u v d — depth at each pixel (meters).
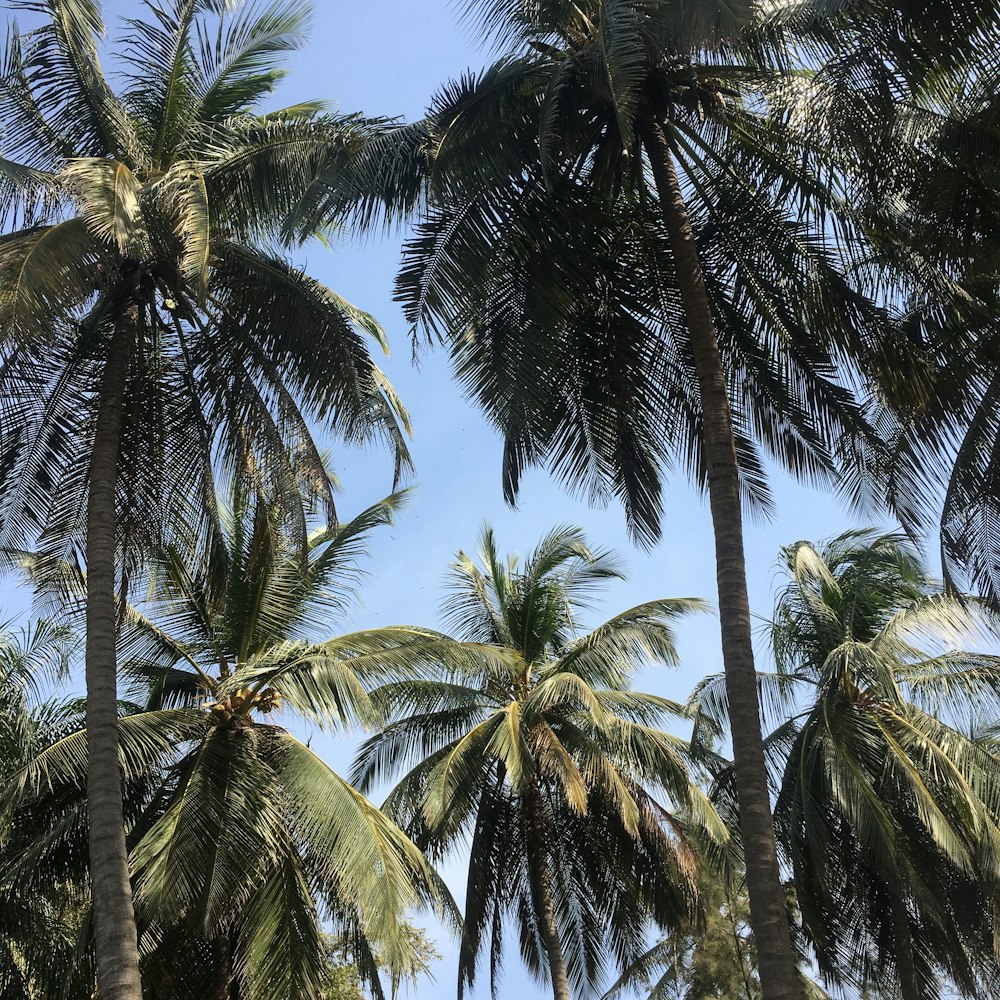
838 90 12.38
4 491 15.01
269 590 19.86
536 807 23.16
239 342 15.38
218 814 16.75
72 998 17.61
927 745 20.09
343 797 17.19
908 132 12.47
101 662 12.73
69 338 15.09
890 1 11.77
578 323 14.36
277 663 18.34
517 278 13.71
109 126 14.78
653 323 14.79
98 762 12.30
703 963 26.53
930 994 21.84
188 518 16.06
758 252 14.27
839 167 13.57
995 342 13.98
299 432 15.45
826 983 22.25
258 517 16.14
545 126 12.23
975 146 12.42
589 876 23.47
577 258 13.76
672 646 23.33
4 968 18.17
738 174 14.16
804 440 14.65
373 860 16.66
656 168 13.59
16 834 18.28
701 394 12.91
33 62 14.83
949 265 13.65
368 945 18.56
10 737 18.73
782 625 23.80
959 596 13.76
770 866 10.85
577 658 23.78
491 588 25.86
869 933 22.14
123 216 12.48
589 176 14.16
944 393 14.13
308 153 14.14
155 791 19.06
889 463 14.32
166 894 15.62
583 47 13.58
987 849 19.28
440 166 12.69
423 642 19.50
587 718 23.38
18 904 18.03
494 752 20.94
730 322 14.50
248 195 14.51
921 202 13.32
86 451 15.27
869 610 23.70
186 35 15.43
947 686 22.17
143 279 14.89
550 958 22.12
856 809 19.69
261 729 18.47
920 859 20.94
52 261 12.38
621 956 23.41
